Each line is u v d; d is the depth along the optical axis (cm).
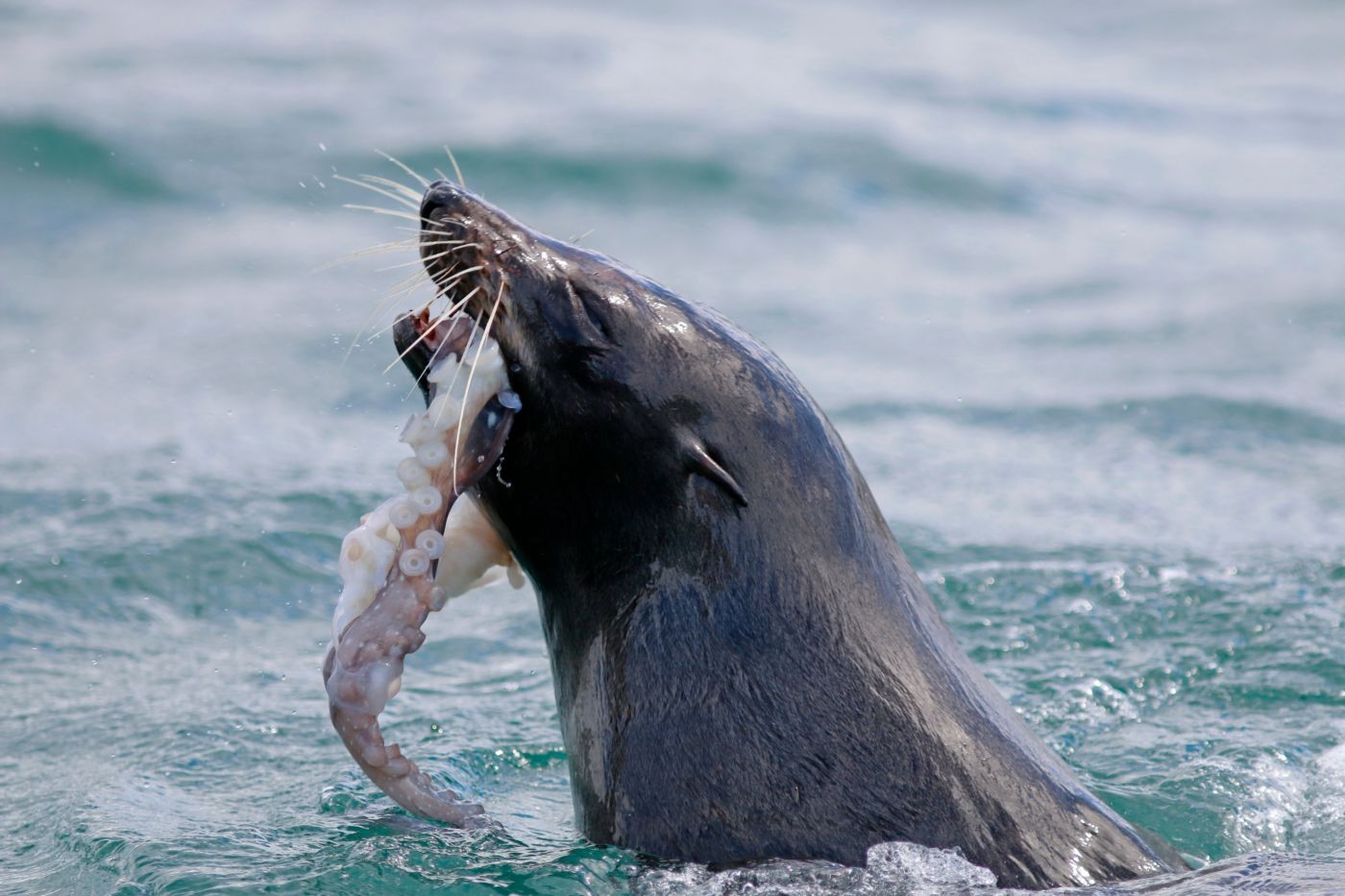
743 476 1596
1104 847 1563
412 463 1594
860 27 11544
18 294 5384
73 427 4066
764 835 1541
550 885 1577
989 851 1516
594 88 8494
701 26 10812
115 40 8969
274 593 3078
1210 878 1536
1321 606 2917
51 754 2266
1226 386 4619
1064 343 5241
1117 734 2345
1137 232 7050
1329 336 5228
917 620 1655
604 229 6500
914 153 7862
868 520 1683
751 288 5844
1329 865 1603
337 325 4941
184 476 3681
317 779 2120
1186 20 12769
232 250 5872
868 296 5856
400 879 1662
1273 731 2336
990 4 13075
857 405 4459
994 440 4191
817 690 1566
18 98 7381
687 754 1575
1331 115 9806
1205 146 8925
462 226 1702
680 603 1598
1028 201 7481
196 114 7450
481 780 2161
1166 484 3803
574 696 1684
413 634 1591
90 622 2883
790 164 7419
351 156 7019
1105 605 2942
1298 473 3894
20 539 3250
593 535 1641
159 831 1888
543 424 1623
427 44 9444
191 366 4575
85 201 6425
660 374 1600
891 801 1533
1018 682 2572
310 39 9375
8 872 1814
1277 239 6938
